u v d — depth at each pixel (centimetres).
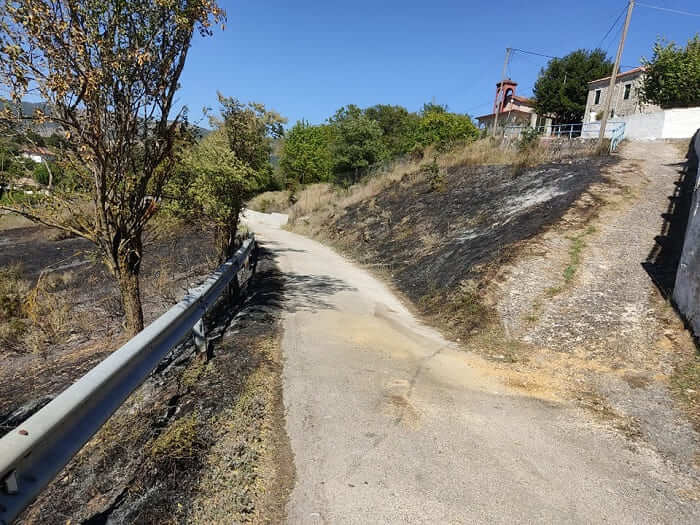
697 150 1641
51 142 448
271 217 3488
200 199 675
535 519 283
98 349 651
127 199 499
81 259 1560
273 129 898
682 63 2438
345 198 2692
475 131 3098
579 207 1121
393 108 4712
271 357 552
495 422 415
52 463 238
